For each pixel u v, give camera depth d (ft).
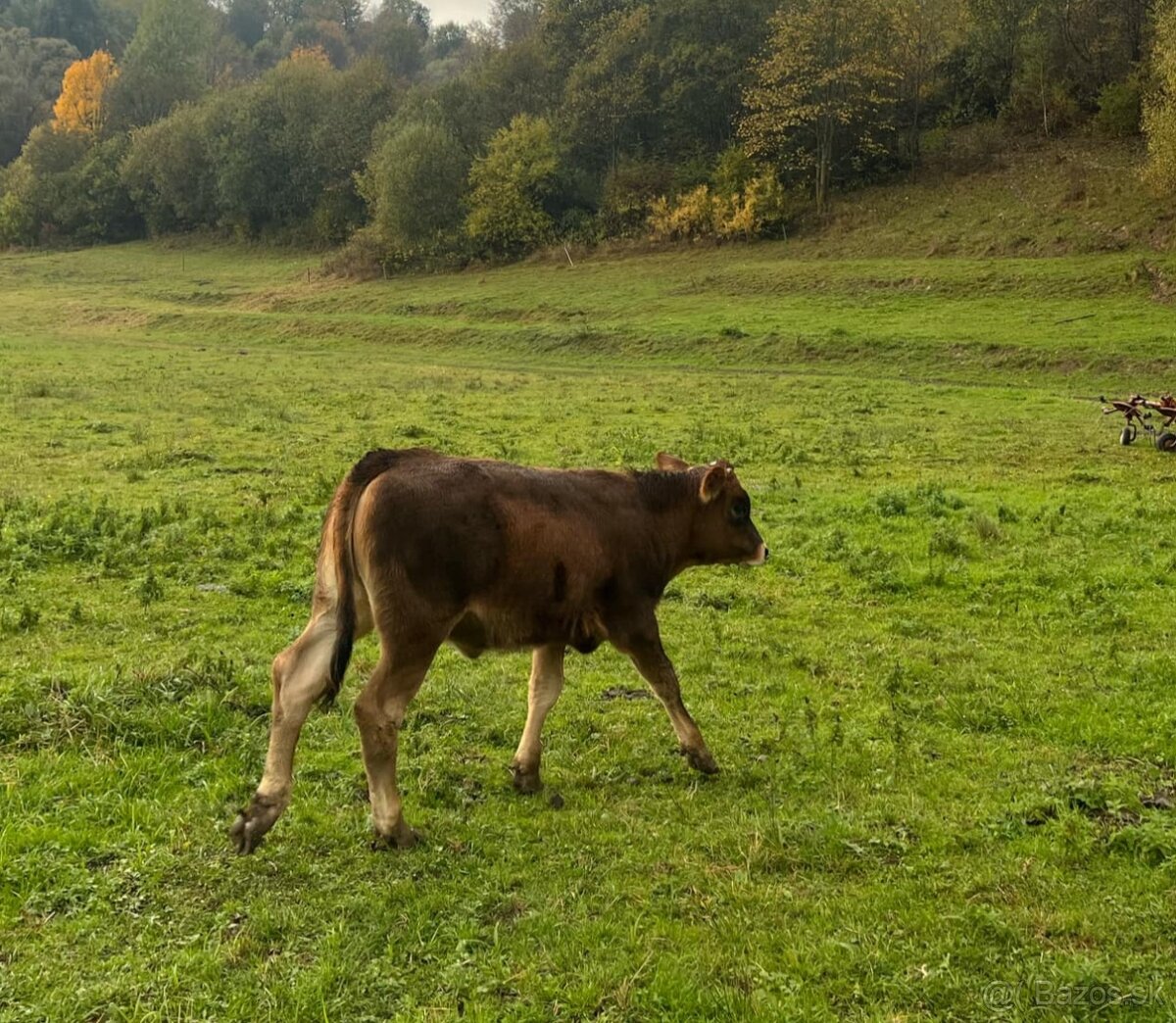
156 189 272.72
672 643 30.07
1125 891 16.44
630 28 211.82
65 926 15.03
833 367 110.32
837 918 15.72
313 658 17.42
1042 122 183.62
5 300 197.26
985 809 19.34
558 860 17.47
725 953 14.83
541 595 18.67
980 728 23.85
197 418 69.77
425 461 18.38
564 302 153.58
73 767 19.92
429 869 16.99
